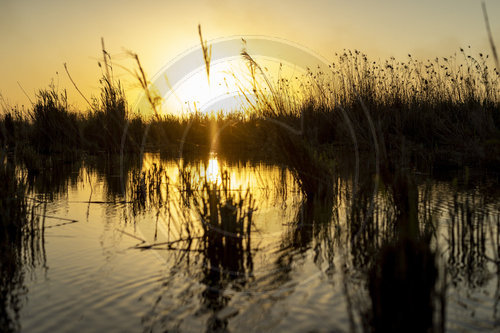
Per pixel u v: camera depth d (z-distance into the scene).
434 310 1.79
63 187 5.60
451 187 4.79
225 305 1.99
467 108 7.74
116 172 7.01
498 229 2.88
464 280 2.17
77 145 9.76
